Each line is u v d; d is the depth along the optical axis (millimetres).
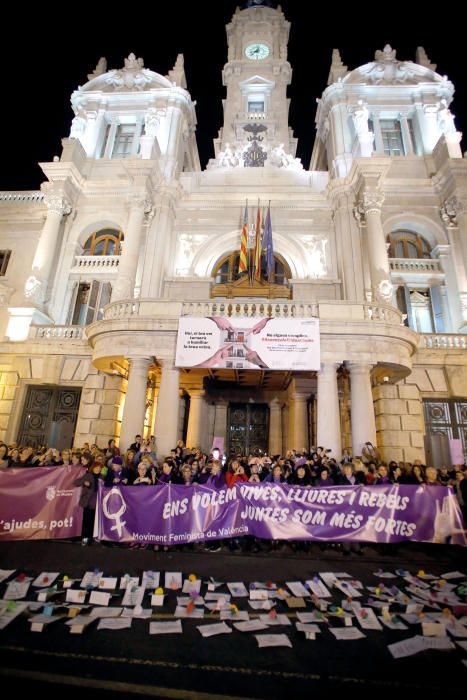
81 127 22859
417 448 15266
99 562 6590
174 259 19891
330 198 19953
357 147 20141
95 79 24031
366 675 3711
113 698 3320
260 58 28344
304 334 12164
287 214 20188
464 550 7898
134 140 22781
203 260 19688
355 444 11773
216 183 21625
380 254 16703
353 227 18734
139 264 19297
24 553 6887
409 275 18625
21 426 16797
